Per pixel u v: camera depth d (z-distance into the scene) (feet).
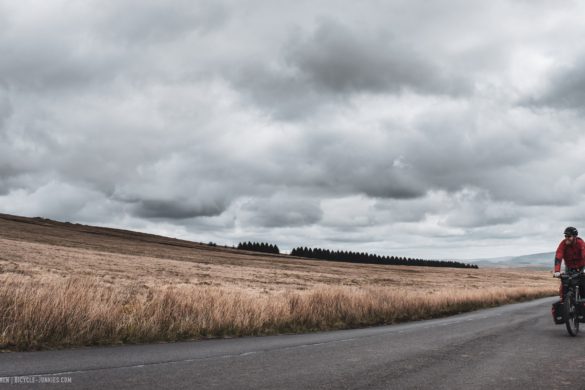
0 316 27.71
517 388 17.60
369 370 20.63
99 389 16.29
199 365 21.17
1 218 490.90
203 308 38.14
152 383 17.40
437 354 25.26
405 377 19.27
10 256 162.09
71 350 24.59
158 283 114.62
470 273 400.67
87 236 414.82
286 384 17.75
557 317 34.24
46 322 27.35
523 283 266.36
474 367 21.54
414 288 160.86
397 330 39.06
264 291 104.78
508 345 28.89
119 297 37.83
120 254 249.75
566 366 21.91
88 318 29.40
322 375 19.45
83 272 130.62
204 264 234.79
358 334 35.68
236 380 18.25
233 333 35.14
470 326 42.50
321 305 50.70
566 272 33.12
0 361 20.77
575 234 32.45
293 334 36.01
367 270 321.93
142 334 30.35
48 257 175.63
